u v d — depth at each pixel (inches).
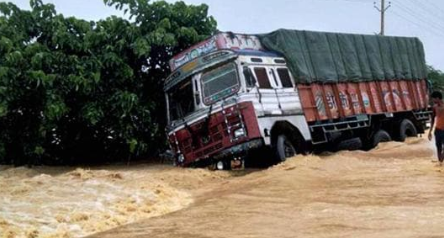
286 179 459.5
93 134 701.3
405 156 600.4
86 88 640.4
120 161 740.0
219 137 543.8
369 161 563.5
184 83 579.2
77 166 698.8
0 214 325.1
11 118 660.1
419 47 884.0
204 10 749.9
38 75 612.4
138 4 714.2
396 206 318.7
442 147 489.4
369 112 735.7
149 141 717.3
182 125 564.7
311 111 630.5
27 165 679.1
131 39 689.6
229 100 538.3
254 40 623.5
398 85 813.2
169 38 684.1
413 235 241.1
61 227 309.7
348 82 707.4
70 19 693.9
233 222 307.1
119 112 661.3
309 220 295.1
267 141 539.5
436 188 372.8
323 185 427.2
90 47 674.8
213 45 569.3
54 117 628.4
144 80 724.7
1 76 607.2
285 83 603.8
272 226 287.0
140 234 291.6
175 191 451.8
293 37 637.3
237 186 466.0
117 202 383.2
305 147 610.5
